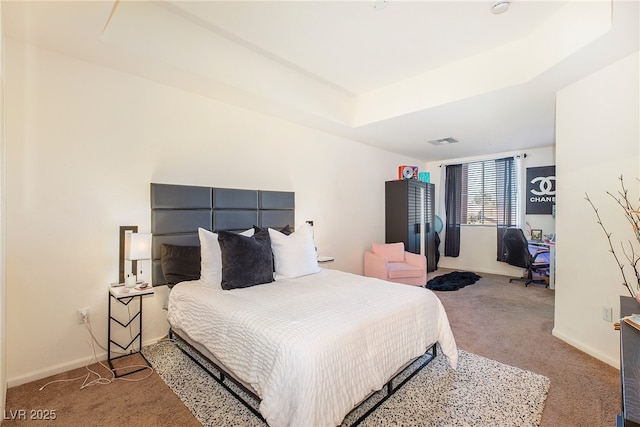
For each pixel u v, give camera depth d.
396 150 5.41
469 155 5.84
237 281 2.33
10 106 2.01
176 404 1.84
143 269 2.59
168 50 2.30
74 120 2.25
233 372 1.74
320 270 3.04
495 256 5.71
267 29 2.43
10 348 2.01
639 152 2.12
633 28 1.84
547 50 2.33
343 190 4.57
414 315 2.08
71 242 2.24
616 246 2.29
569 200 2.69
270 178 3.55
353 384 1.56
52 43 2.05
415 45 2.64
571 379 2.11
